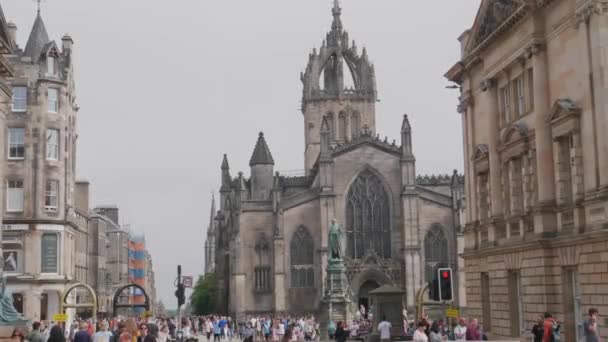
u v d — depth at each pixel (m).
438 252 126.31
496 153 61.31
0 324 51.12
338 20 164.62
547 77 52.50
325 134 129.12
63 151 94.19
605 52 44.97
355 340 73.25
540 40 52.75
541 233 51.47
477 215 65.88
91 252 138.88
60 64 95.81
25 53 95.56
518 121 57.84
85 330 42.50
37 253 90.19
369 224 128.12
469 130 67.88
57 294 92.00
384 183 128.62
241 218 129.38
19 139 91.56
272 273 128.12
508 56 57.94
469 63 66.38
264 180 151.88
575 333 49.12
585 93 46.94
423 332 44.34
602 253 44.72
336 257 92.19
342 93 160.88
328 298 90.12
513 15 54.88
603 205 44.62
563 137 50.19
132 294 177.50
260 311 127.38
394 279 126.06
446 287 40.91
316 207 128.25
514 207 57.81
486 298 64.50
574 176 48.50
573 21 48.34
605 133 44.75
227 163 168.88
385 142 128.88
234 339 111.12
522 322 56.56
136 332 43.12
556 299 50.91
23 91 92.38
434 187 143.62
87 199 133.62
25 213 90.38
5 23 58.81
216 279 178.88
